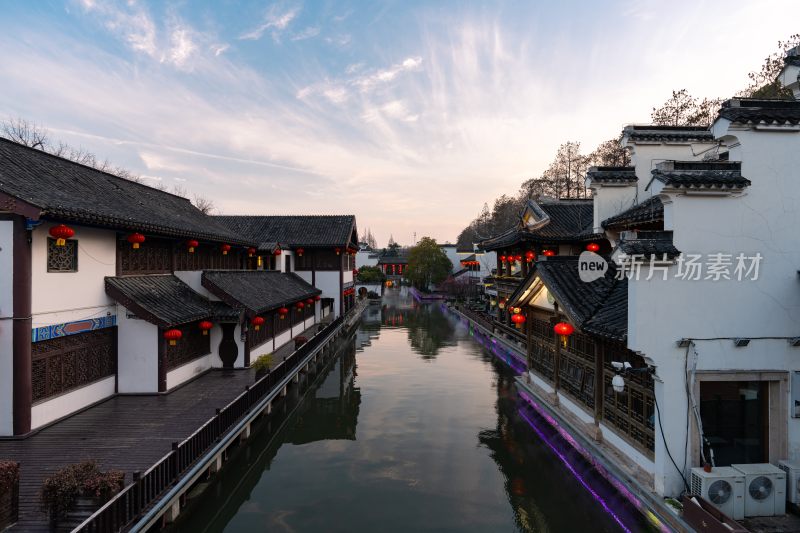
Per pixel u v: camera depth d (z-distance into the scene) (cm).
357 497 896
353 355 2331
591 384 1004
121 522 600
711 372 680
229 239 1766
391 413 1413
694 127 1213
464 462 1053
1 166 977
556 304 1161
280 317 2088
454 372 1947
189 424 1000
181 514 784
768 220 687
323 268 3206
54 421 995
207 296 1602
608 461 837
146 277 1341
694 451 681
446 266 5950
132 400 1183
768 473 644
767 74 1798
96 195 1216
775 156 688
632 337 682
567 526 788
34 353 949
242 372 1525
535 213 2186
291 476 994
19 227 894
